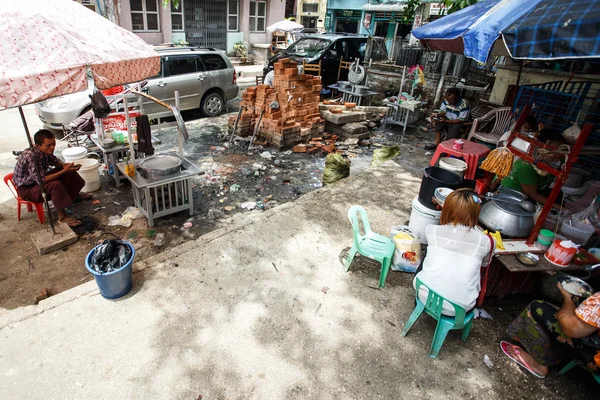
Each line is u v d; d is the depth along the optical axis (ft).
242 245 13.42
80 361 8.77
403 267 12.25
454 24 11.75
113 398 7.98
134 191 15.93
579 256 9.63
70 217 15.58
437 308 8.79
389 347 9.59
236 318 10.21
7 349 9.00
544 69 22.52
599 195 11.68
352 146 25.46
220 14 57.72
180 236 14.78
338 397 8.26
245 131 25.70
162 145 24.38
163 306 10.50
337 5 69.10
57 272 12.50
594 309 7.09
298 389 8.38
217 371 8.70
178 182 15.52
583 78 20.45
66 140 23.84
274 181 20.13
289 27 57.82
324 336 9.80
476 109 26.09
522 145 12.99
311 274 12.10
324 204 16.61
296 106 24.36
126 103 13.84
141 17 49.65
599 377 7.75
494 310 11.01
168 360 8.90
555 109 19.24
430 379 8.79
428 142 27.14
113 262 10.39
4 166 19.97
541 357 8.78
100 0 34.94
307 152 24.21
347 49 38.73
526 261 9.50
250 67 58.18
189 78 28.76
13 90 8.76
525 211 10.58
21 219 15.43
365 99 33.01
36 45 9.34
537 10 8.07
